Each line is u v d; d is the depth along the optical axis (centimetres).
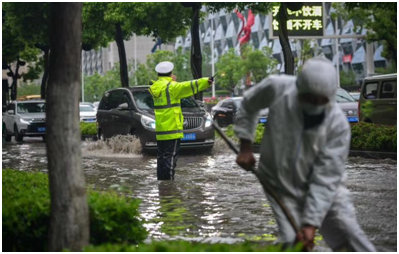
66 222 762
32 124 4362
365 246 724
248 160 749
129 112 3047
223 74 11069
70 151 764
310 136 695
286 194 726
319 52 9588
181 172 2206
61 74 763
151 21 4838
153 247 708
